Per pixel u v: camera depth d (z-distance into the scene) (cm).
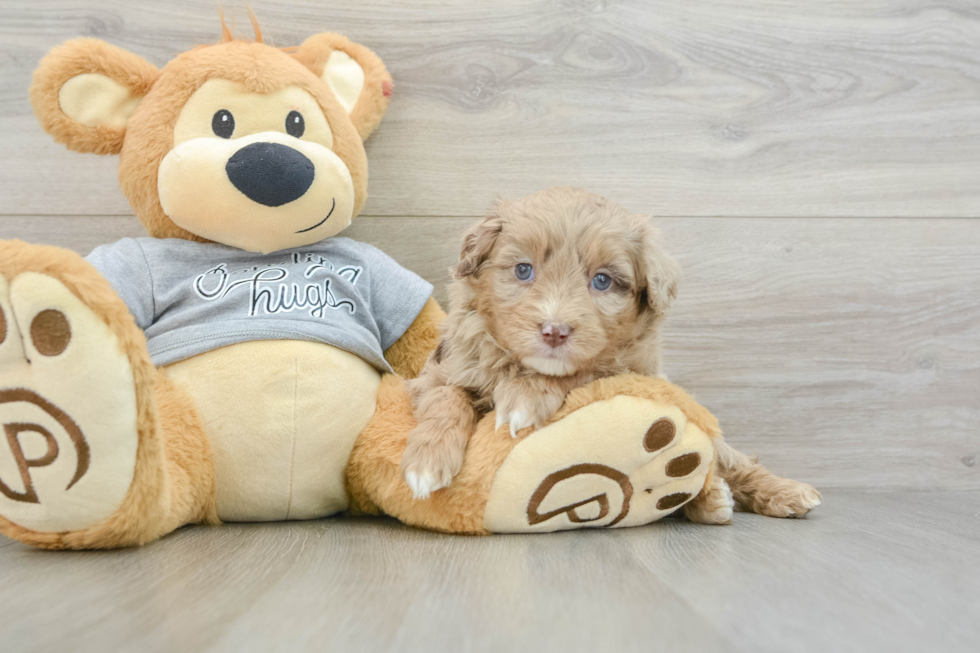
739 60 248
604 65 245
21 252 128
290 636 94
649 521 176
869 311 251
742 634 98
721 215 248
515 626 100
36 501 136
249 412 169
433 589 117
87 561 135
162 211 189
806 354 250
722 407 248
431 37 240
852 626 103
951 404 252
